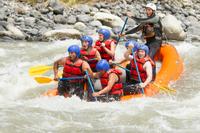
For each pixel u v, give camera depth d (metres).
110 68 19.88
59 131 15.24
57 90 19.06
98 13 33.69
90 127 15.63
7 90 20.03
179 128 15.62
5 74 22.08
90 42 20.03
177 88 21.14
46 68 20.05
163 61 23.30
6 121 15.71
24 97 19.42
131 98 18.36
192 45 30.58
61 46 28.34
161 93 19.44
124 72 20.05
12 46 27.55
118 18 33.28
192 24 36.03
